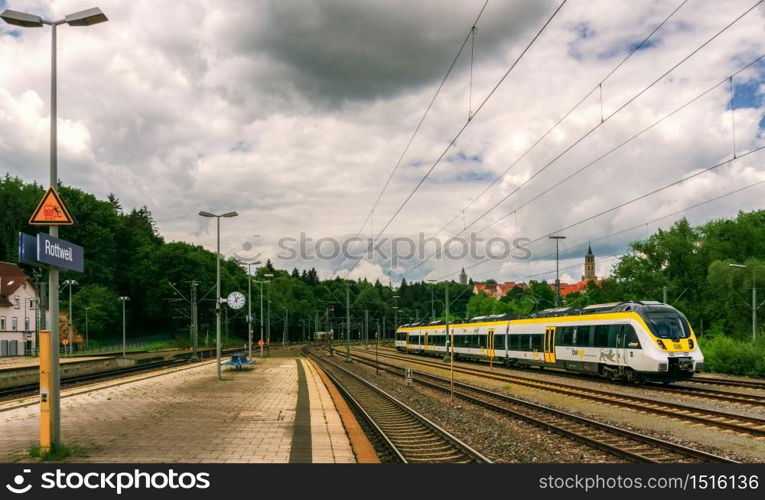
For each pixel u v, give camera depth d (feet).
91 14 43.19
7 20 42.39
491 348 162.71
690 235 250.78
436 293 470.39
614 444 47.55
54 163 41.81
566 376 120.88
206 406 69.41
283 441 46.21
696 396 80.18
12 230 312.71
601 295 271.69
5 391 89.66
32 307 283.79
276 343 485.15
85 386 99.19
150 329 365.81
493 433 53.52
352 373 137.28
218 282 118.21
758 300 197.77
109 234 336.49
